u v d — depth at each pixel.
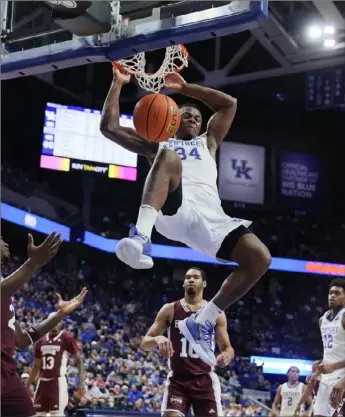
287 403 9.79
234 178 22.20
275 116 23.19
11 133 20.06
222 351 5.86
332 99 20.00
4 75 4.09
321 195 23.34
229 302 3.14
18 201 17.81
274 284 23.25
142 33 3.55
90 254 20.75
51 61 3.86
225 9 3.29
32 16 3.96
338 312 6.09
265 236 23.02
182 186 3.25
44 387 8.13
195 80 21.28
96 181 21.33
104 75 20.67
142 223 2.86
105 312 18.53
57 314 4.45
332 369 5.37
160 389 12.73
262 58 20.62
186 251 20.58
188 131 3.54
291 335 21.33
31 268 3.41
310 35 18.08
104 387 12.06
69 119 18.02
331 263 22.55
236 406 12.02
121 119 18.70
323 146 23.69
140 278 21.83
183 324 3.21
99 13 3.59
